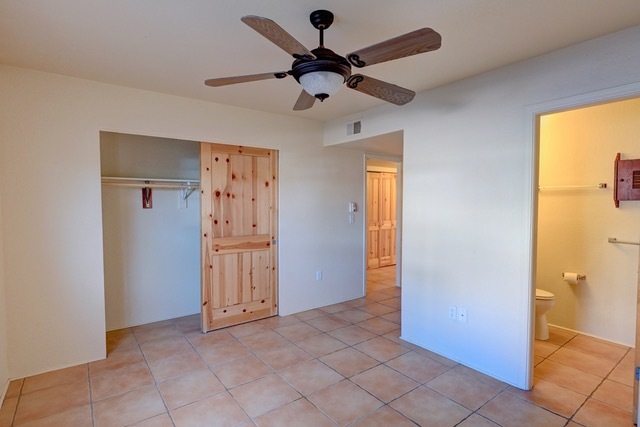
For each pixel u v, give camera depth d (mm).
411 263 3213
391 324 3740
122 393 2389
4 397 2330
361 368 2740
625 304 3137
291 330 3561
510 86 2439
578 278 3393
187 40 2100
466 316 2764
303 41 2105
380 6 1715
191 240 4023
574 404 2229
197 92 3090
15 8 1728
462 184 2762
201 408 2219
